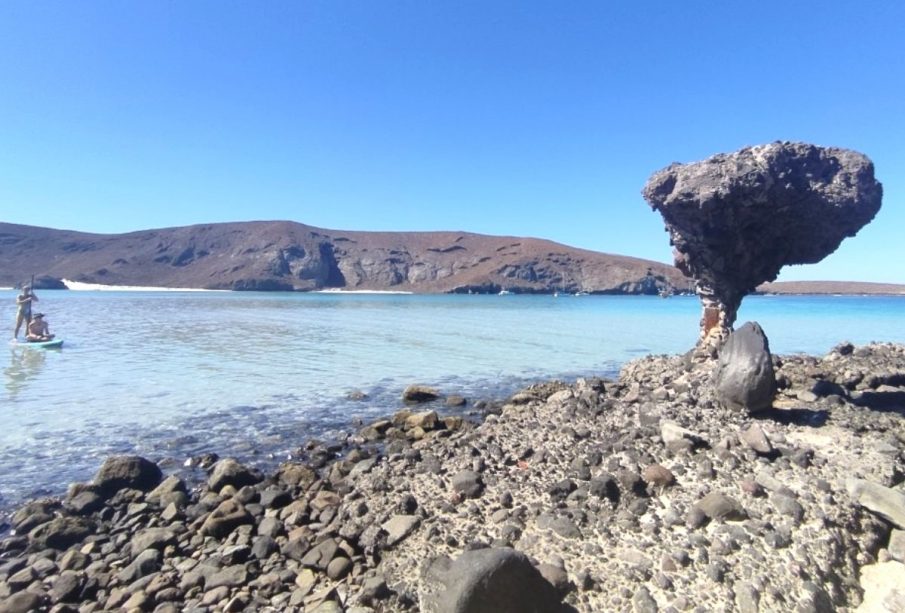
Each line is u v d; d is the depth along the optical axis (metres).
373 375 21.91
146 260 191.00
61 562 7.07
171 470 10.71
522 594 4.98
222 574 6.54
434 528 6.87
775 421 9.12
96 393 17.73
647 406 10.13
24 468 10.79
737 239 13.01
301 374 21.94
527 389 16.08
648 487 7.25
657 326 47.41
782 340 34.19
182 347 30.31
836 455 7.72
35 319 30.12
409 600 5.76
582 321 53.94
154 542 7.36
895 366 13.83
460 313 68.25
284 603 5.99
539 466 8.30
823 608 5.31
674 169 13.09
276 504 8.67
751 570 5.65
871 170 11.76
